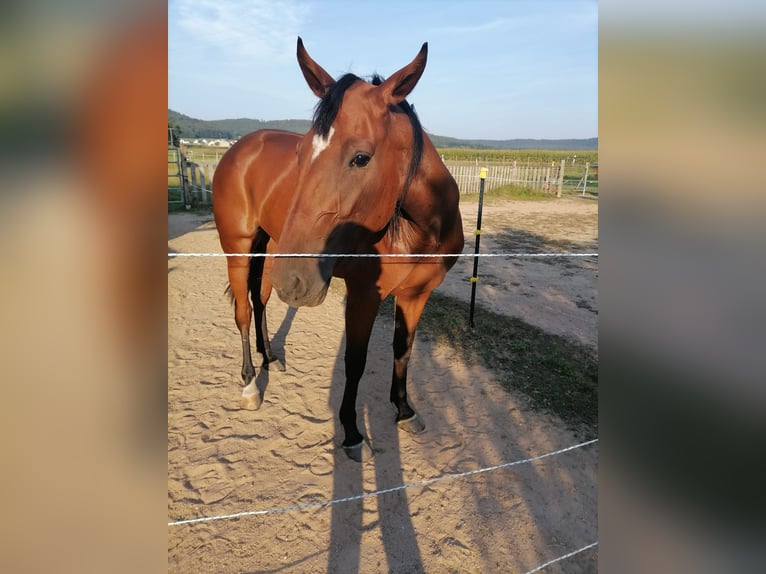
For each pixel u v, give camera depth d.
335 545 2.25
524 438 3.12
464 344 4.51
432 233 2.51
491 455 2.94
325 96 1.93
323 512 2.44
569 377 3.92
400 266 2.54
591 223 12.01
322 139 1.86
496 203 16.19
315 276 1.87
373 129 1.91
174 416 3.24
